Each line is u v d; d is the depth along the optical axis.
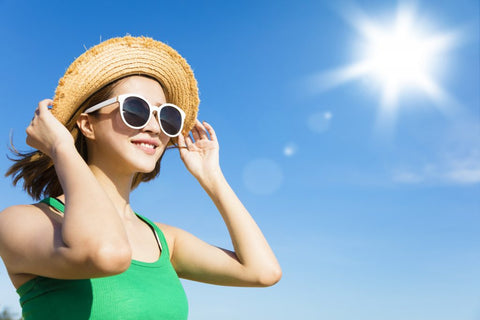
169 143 2.84
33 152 2.37
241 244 2.53
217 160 2.76
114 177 2.33
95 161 2.33
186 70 2.68
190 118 2.83
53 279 1.92
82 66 2.24
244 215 2.61
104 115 2.26
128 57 2.40
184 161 2.77
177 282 2.30
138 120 2.22
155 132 2.34
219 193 2.65
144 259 2.27
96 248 1.58
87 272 1.63
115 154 2.26
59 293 1.90
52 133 1.92
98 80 2.29
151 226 2.52
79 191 1.70
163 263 2.29
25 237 1.80
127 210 2.39
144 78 2.47
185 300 2.28
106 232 1.62
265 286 2.51
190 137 2.95
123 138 2.24
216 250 2.62
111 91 2.34
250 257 2.50
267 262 2.51
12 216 1.89
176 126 2.44
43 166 2.35
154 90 2.47
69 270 1.64
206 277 2.62
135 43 2.44
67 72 2.19
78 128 2.34
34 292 1.92
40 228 1.80
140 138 2.27
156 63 2.53
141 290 2.05
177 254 2.64
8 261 1.89
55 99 2.16
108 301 1.94
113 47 2.36
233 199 2.65
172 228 2.70
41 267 1.73
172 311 2.14
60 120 2.24
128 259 1.65
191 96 2.78
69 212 1.64
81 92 2.25
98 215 1.65
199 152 2.81
